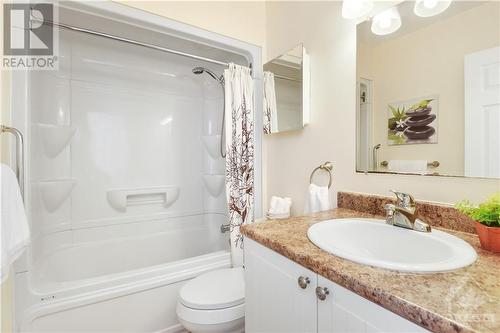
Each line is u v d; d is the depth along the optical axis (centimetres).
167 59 223
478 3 80
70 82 184
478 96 80
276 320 78
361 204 112
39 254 150
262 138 180
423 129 93
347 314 55
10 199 84
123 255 197
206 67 242
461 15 84
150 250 210
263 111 171
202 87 249
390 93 103
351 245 89
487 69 78
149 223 217
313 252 67
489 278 52
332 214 109
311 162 142
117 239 198
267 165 179
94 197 194
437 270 54
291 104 148
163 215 224
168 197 225
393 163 103
